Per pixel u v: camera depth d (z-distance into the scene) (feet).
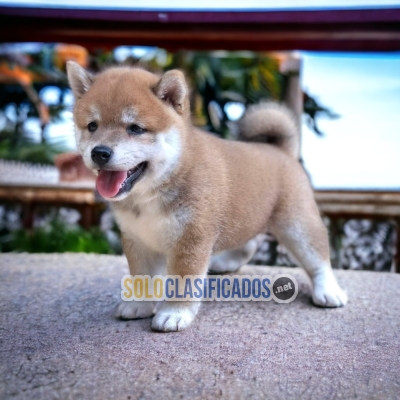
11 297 1.64
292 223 1.65
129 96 1.31
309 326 1.42
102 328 1.39
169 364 1.16
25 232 2.86
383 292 1.76
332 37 2.54
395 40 2.58
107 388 1.05
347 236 2.72
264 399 1.02
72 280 1.86
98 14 2.56
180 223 1.37
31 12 2.56
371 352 1.26
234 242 1.58
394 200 2.58
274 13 2.50
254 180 1.55
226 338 1.32
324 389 1.07
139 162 1.30
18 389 1.04
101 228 2.95
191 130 1.47
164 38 2.68
